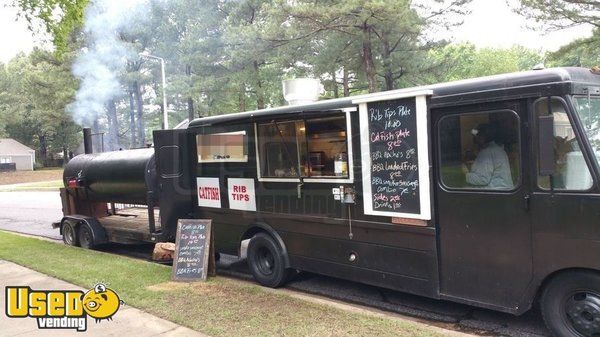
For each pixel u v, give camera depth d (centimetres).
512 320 487
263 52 2345
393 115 480
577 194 378
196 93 2705
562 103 385
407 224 479
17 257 786
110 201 903
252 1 2517
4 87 5834
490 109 423
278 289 622
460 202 443
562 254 387
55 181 4191
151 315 493
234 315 483
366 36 2023
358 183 519
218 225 701
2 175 4944
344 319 462
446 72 2397
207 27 2766
